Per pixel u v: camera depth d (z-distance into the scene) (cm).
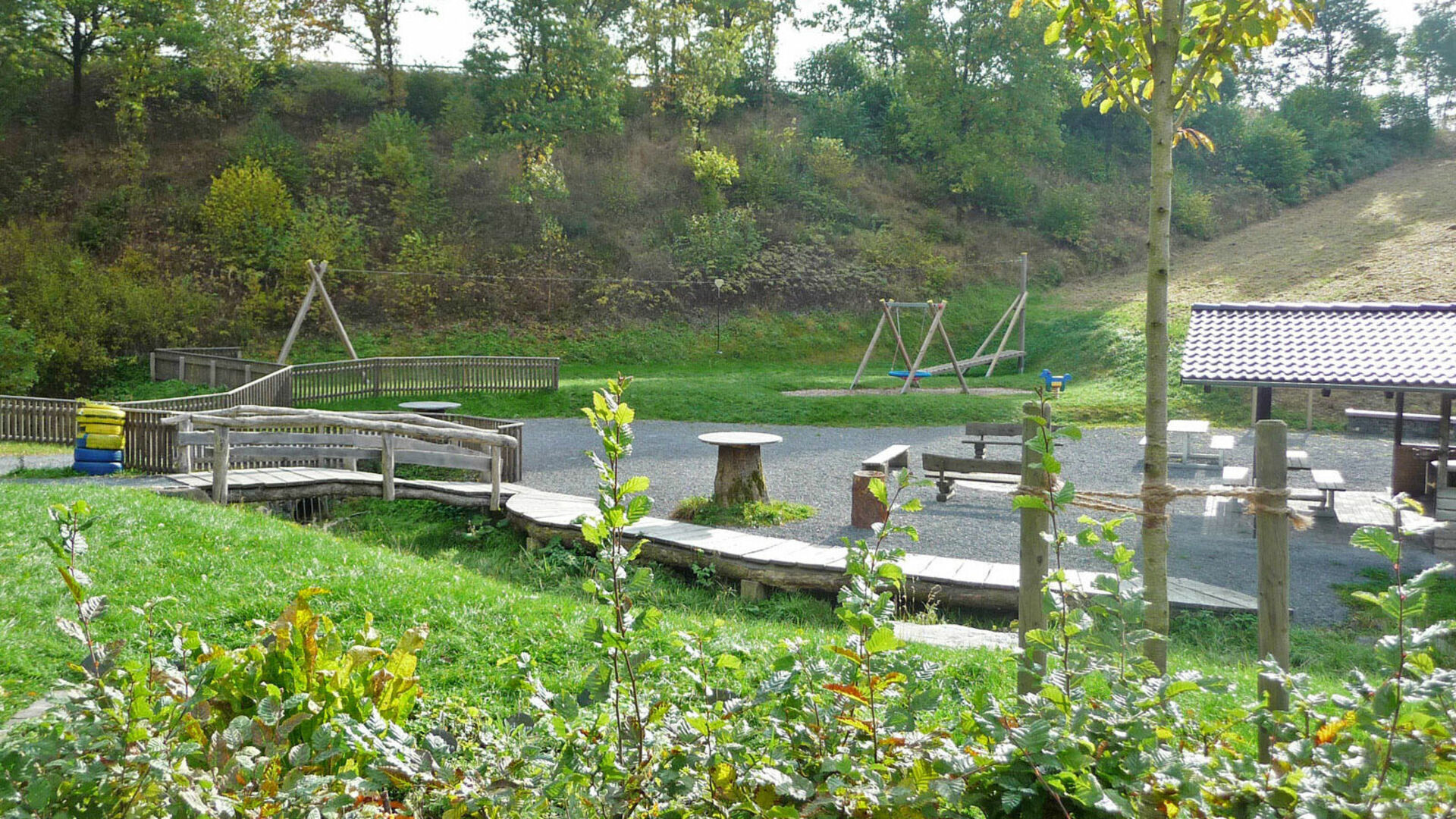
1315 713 247
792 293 4462
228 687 313
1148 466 388
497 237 4391
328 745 261
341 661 339
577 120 4769
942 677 546
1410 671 229
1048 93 5625
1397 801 210
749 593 973
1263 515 353
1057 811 252
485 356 3731
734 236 4559
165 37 4538
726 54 5284
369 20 5122
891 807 236
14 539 775
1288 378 1260
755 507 1354
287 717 313
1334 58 7894
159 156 4400
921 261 4772
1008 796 231
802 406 2772
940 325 3117
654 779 254
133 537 820
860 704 273
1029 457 352
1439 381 1199
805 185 5253
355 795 253
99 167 4244
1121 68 427
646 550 1068
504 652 593
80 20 4541
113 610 623
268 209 3966
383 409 2673
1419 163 6519
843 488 1606
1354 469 1850
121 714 242
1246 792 238
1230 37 396
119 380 3133
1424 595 226
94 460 1493
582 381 3275
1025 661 282
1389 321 1362
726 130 5778
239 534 870
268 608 650
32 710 441
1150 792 238
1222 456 1988
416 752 259
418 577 758
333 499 1380
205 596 669
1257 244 5028
